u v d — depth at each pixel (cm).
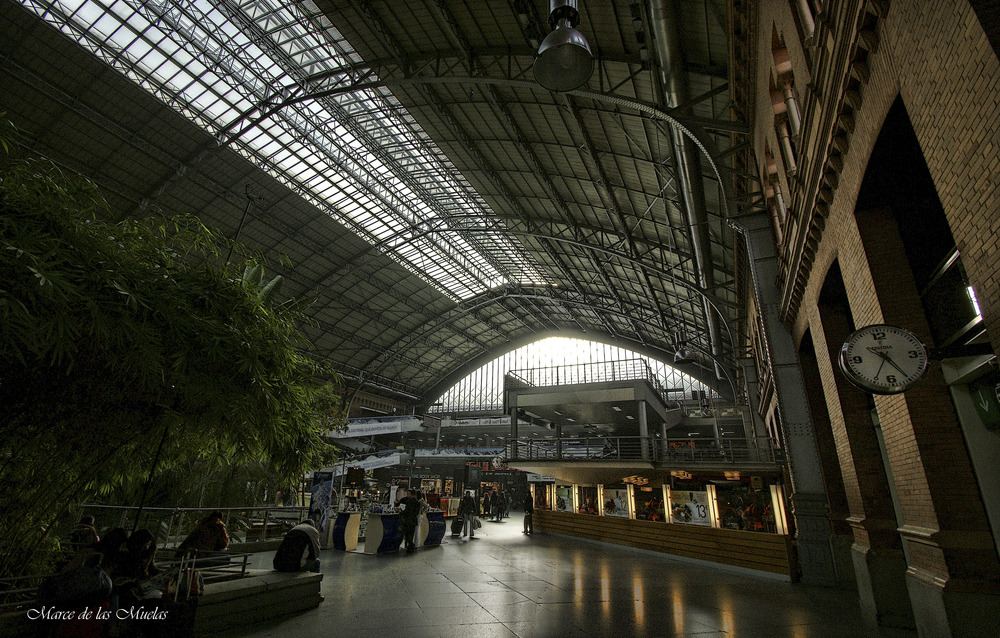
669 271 2750
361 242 3778
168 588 521
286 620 636
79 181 386
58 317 304
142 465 585
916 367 457
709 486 1381
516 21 1605
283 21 2092
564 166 2369
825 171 696
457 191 3244
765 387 2273
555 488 2141
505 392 2875
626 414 3234
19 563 501
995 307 342
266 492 1653
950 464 544
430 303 4984
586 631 623
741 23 1021
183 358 387
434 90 2158
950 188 381
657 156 1903
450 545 1591
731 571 1205
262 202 3144
